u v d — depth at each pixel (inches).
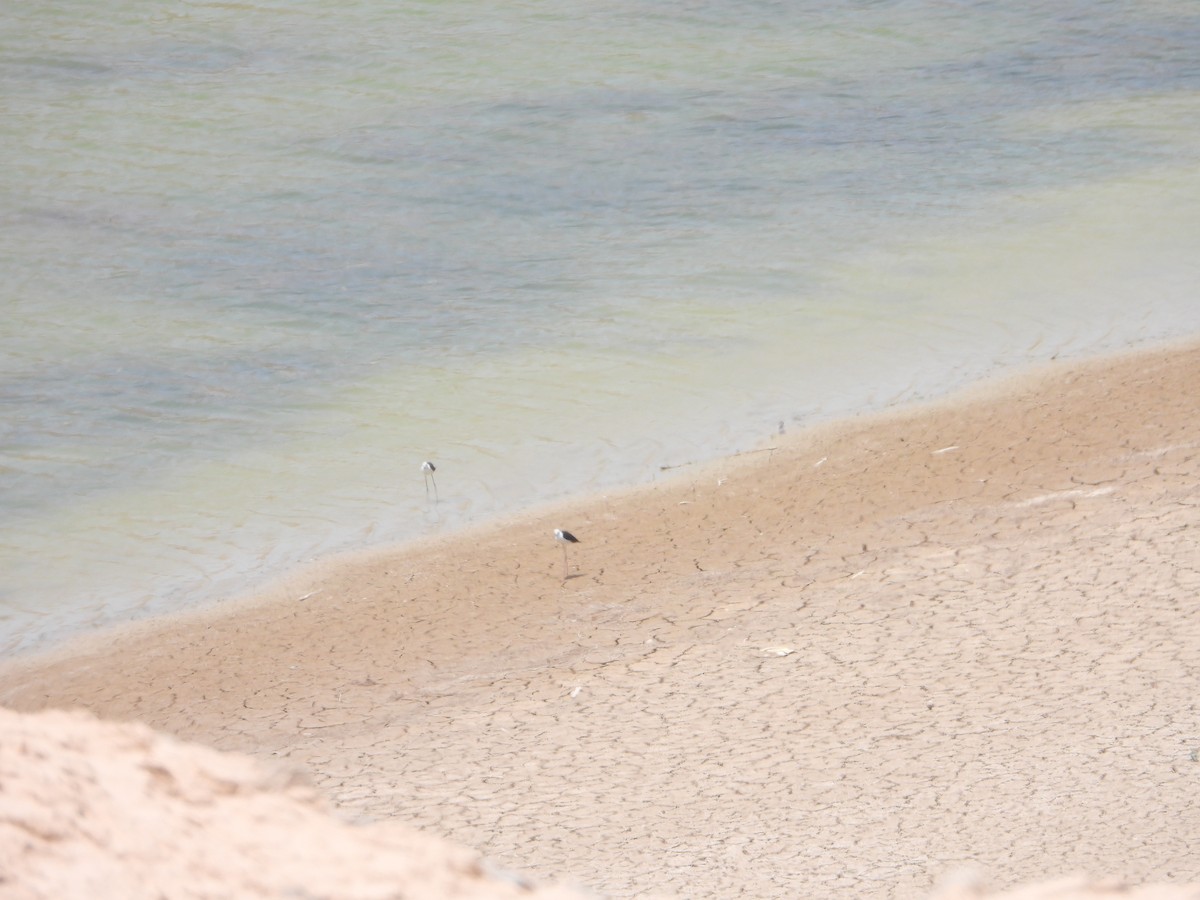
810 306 4200.3
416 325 4276.6
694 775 2039.9
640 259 4677.7
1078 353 3671.3
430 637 2664.9
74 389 3890.3
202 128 6131.9
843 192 5182.1
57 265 4817.9
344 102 6382.9
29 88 6584.6
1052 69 6515.8
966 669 2239.2
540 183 5467.5
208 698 2506.2
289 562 3053.6
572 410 3668.8
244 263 4813.0
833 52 6875.0
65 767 519.8
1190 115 5748.0
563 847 1861.5
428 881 505.4
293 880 479.8
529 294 4458.7
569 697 2351.1
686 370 3850.9
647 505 3159.5
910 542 2763.3
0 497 3334.2
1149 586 2404.0
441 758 2183.8
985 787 1879.9
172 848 482.9
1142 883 1541.6
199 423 3698.3
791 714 2185.0
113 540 3159.5
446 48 7007.9
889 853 1738.4
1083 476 2915.8
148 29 7322.8
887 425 3395.7
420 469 3417.8
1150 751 1904.5
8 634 2827.3
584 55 6889.8
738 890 1681.8
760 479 3208.7
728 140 5826.8
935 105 6122.1
